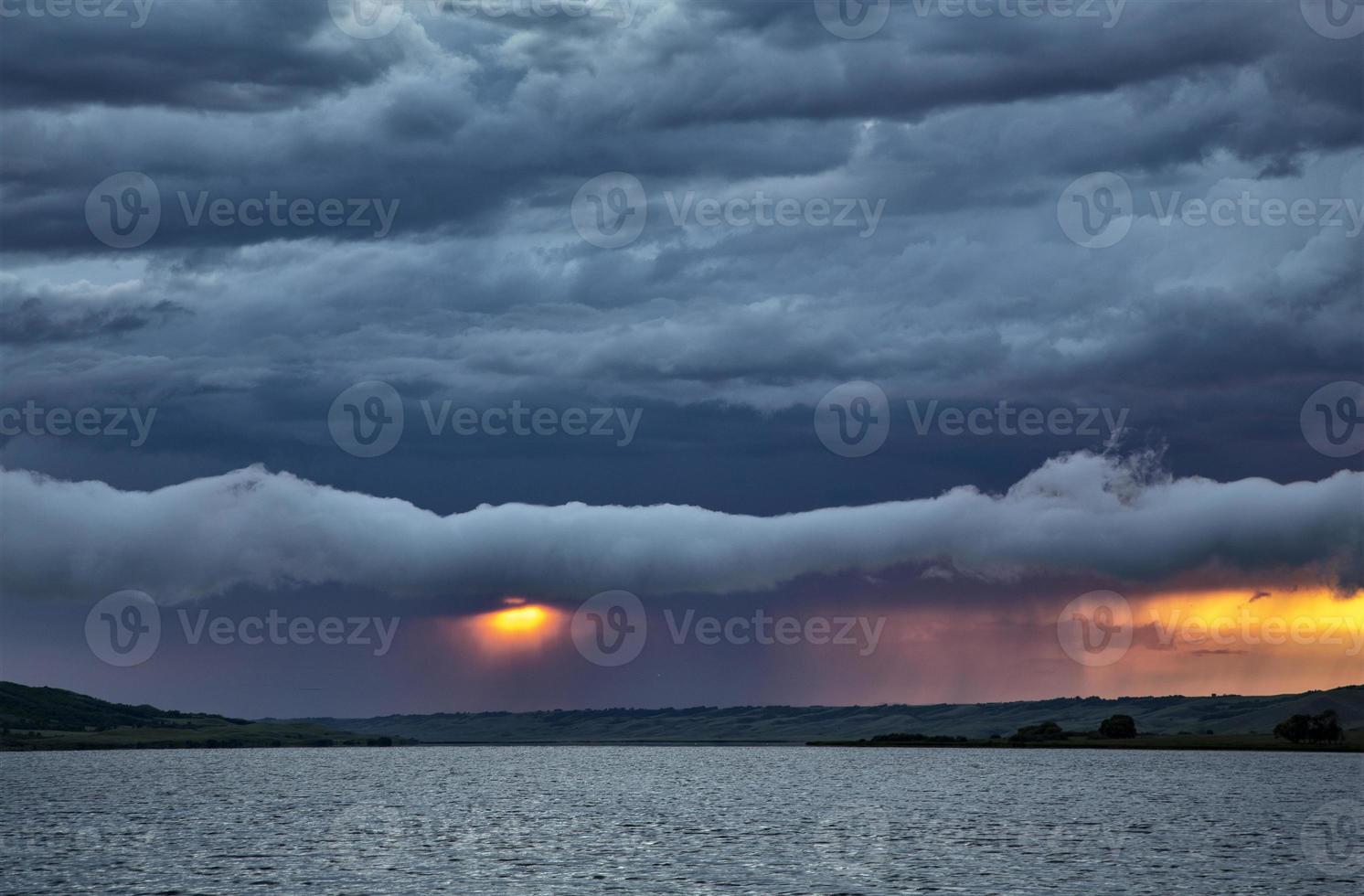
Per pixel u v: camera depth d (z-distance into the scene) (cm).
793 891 9494
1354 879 10025
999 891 9481
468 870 10588
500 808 17738
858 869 10669
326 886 9738
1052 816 15738
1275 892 9362
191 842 12900
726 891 9500
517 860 11281
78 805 18112
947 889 9575
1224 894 9288
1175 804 17775
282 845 12625
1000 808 17200
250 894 9331
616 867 10825
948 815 16175
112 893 9369
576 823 15200
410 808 17688
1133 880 9988
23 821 15350
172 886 9731
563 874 10356
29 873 10425
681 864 11000
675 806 18000
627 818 15875
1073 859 11238
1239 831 13725
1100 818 15425
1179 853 11706
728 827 14500
